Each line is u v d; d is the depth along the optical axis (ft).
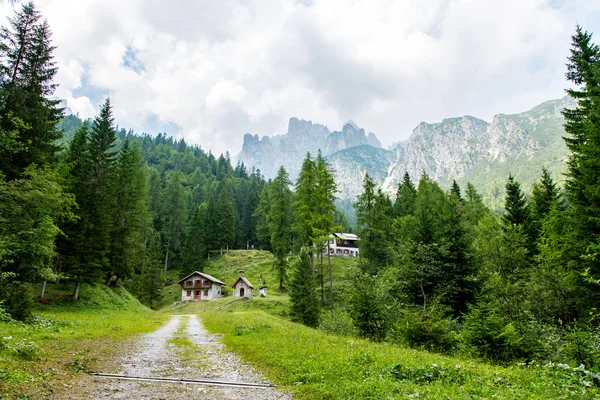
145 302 197.36
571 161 69.10
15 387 23.00
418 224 82.58
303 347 43.09
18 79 77.92
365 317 63.26
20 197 60.49
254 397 25.67
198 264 237.66
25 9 79.87
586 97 67.51
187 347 50.19
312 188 118.11
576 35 72.59
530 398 21.93
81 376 29.53
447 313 67.46
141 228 158.61
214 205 333.62
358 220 155.63
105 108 130.11
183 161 558.97
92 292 119.75
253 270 239.09
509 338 42.11
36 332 48.47
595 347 35.06
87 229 108.78
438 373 28.50
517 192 124.26
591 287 56.65
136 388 27.22
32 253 64.39
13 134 56.39
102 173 120.16
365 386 25.08
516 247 70.90
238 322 80.74
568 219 65.36
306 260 118.42
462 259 71.10
